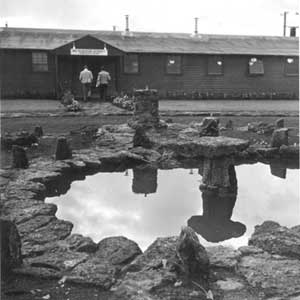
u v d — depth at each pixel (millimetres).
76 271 5117
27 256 5617
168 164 12234
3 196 8141
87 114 22859
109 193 9688
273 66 38250
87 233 7172
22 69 33750
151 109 17281
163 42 37938
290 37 43125
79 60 34688
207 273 4957
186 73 36719
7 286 4781
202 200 9148
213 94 37344
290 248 5711
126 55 35188
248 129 18000
